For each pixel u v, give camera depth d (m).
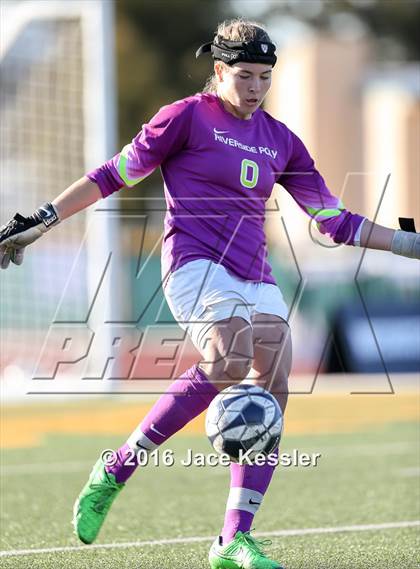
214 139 15.66
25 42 45.84
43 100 45.88
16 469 29.19
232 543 15.15
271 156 16.12
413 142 96.12
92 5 45.03
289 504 23.52
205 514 22.39
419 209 94.50
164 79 118.50
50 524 21.12
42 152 45.94
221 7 126.00
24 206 45.88
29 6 45.75
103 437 35.19
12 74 45.69
